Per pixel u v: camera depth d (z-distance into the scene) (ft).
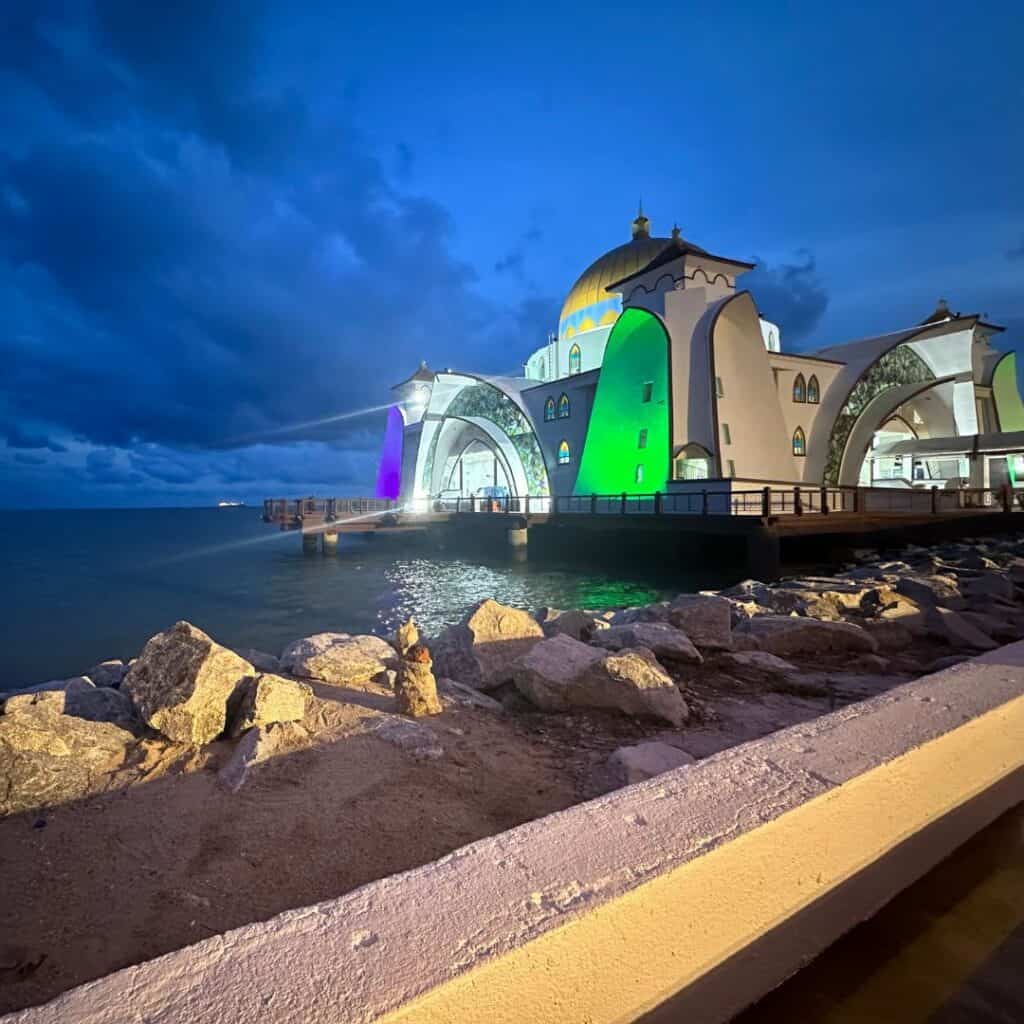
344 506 150.92
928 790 7.82
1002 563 52.85
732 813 6.07
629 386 103.96
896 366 121.29
